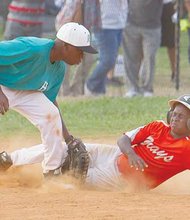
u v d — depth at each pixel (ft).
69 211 45.34
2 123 85.25
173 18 121.19
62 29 55.36
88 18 106.42
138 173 54.75
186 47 151.12
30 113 55.93
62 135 55.98
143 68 110.11
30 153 56.54
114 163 55.72
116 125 84.53
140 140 54.44
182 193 55.36
